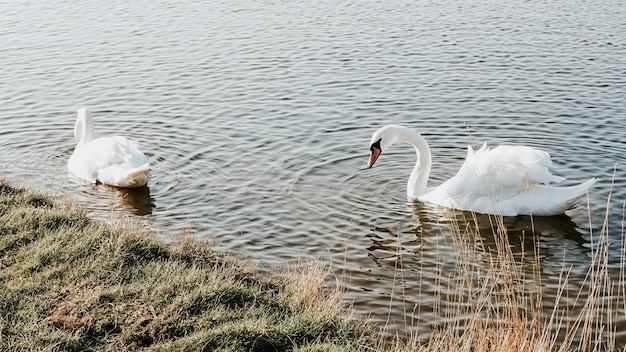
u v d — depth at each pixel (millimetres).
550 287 10023
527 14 28641
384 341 8367
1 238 9648
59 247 9375
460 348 7781
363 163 14414
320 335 7844
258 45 24062
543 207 12148
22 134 16078
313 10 29688
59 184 13516
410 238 11562
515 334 7449
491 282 10133
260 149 15062
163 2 31250
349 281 10109
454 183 12594
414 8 30000
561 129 16109
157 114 17312
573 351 8344
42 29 26375
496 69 21094
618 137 15547
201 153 14852
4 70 21172
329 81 20000
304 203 12656
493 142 15508
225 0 31766
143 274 8898
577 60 21953
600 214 12188
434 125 16531
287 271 10180
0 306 8016
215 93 18969
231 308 8273
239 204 12602
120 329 7766
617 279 10273
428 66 21438
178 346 7465
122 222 11250
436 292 9836
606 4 30281
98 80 20188
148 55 22844
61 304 8102
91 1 31375
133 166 13305
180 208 12484
